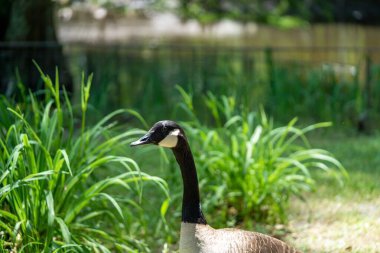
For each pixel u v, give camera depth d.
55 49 12.46
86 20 27.20
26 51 12.18
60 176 5.55
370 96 12.53
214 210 7.29
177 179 7.36
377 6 34.59
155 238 6.79
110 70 13.05
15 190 5.16
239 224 7.12
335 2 34.16
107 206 6.49
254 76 13.80
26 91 11.73
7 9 12.98
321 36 28.47
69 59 14.25
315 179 8.73
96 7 27.94
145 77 14.33
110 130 7.24
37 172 5.33
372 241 6.46
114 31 27.19
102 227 6.63
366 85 12.30
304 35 28.52
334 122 12.05
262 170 6.98
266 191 6.94
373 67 12.92
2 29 13.14
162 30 27.73
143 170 8.87
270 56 12.62
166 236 6.68
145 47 13.01
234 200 7.20
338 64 14.80
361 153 10.10
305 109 12.47
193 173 4.95
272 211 7.20
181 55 17.75
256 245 4.55
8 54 12.11
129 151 9.64
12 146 5.71
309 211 7.50
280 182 7.01
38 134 5.99
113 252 6.31
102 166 6.55
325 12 32.94
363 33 30.09
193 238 4.84
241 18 29.95
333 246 6.39
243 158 7.05
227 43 24.47
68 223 5.53
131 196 7.75
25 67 12.11
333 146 10.58
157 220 7.12
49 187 5.27
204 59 14.97
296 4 32.59
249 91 12.30
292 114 12.45
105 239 6.38
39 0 12.66
